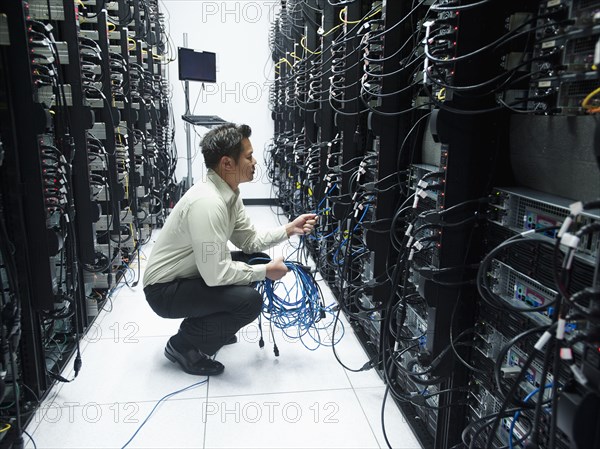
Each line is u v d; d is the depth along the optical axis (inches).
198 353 97.7
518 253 57.1
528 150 56.3
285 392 91.7
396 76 83.3
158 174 203.5
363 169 99.3
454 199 61.7
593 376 36.8
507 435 59.7
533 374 54.9
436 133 59.2
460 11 56.1
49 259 79.7
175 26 247.0
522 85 57.6
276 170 260.5
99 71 113.6
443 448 71.8
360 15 107.3
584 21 44.1
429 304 65.0
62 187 83.1
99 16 115.9
